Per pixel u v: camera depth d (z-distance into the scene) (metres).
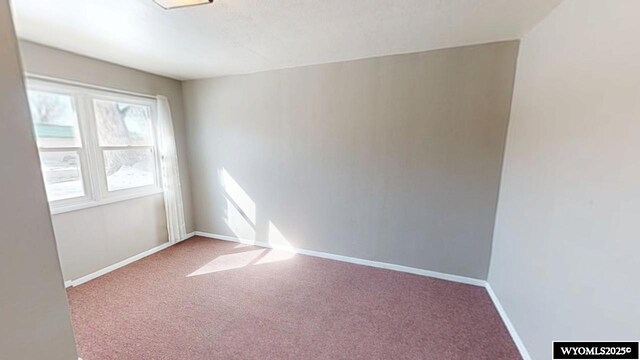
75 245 2.73
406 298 2.53
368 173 3.02
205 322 2.18
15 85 0.77
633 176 1.08
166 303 2.44
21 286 0.82
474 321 2.21
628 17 1.13
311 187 3.33
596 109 1.30
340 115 3.04
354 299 2.51
